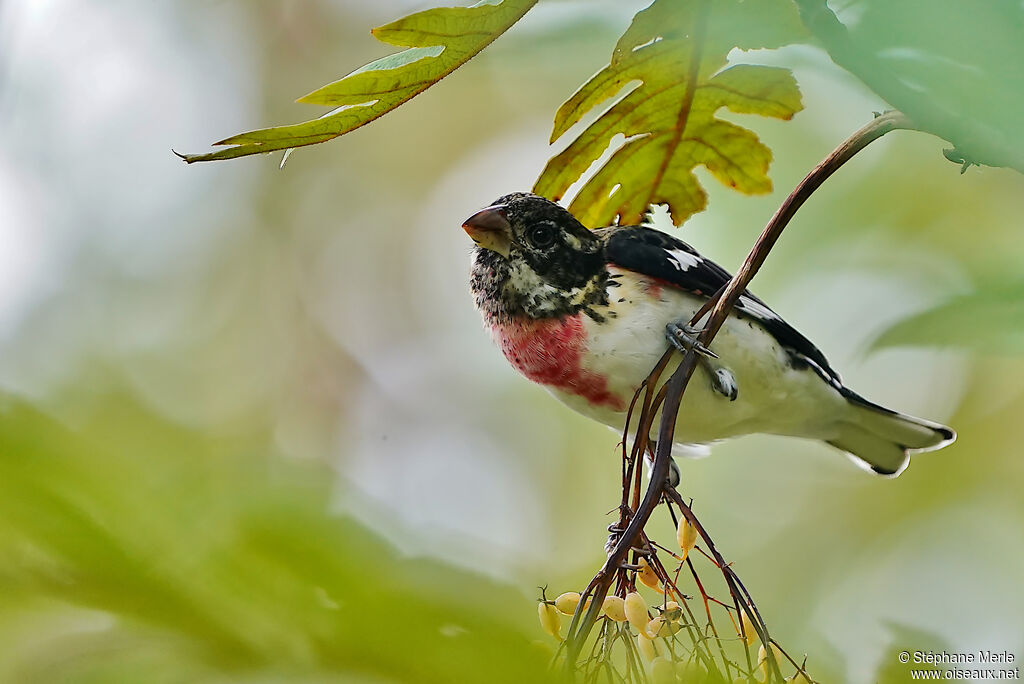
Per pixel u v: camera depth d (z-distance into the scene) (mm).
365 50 15562
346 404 15750
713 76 5070
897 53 3246
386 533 3211
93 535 2770
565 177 5664
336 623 2684
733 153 5723
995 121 2600
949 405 11867
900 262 9594
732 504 11992
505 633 2719
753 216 10180
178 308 14680
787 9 3848
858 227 9945
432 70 3900
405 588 2941
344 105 3859
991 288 2736
